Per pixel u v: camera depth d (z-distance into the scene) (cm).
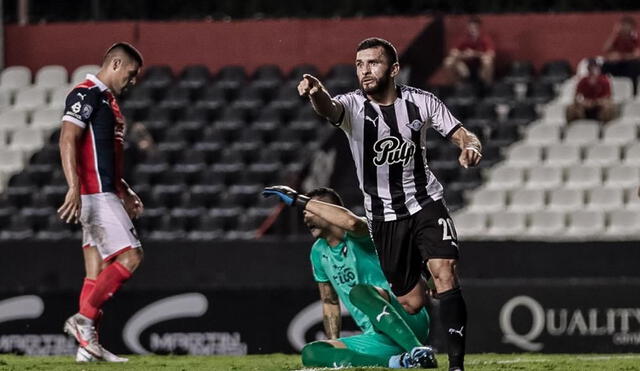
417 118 1892
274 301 3475
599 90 4941
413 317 2231
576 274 3809
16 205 4919
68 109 2278
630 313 3366
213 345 3469
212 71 5459
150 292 3481
